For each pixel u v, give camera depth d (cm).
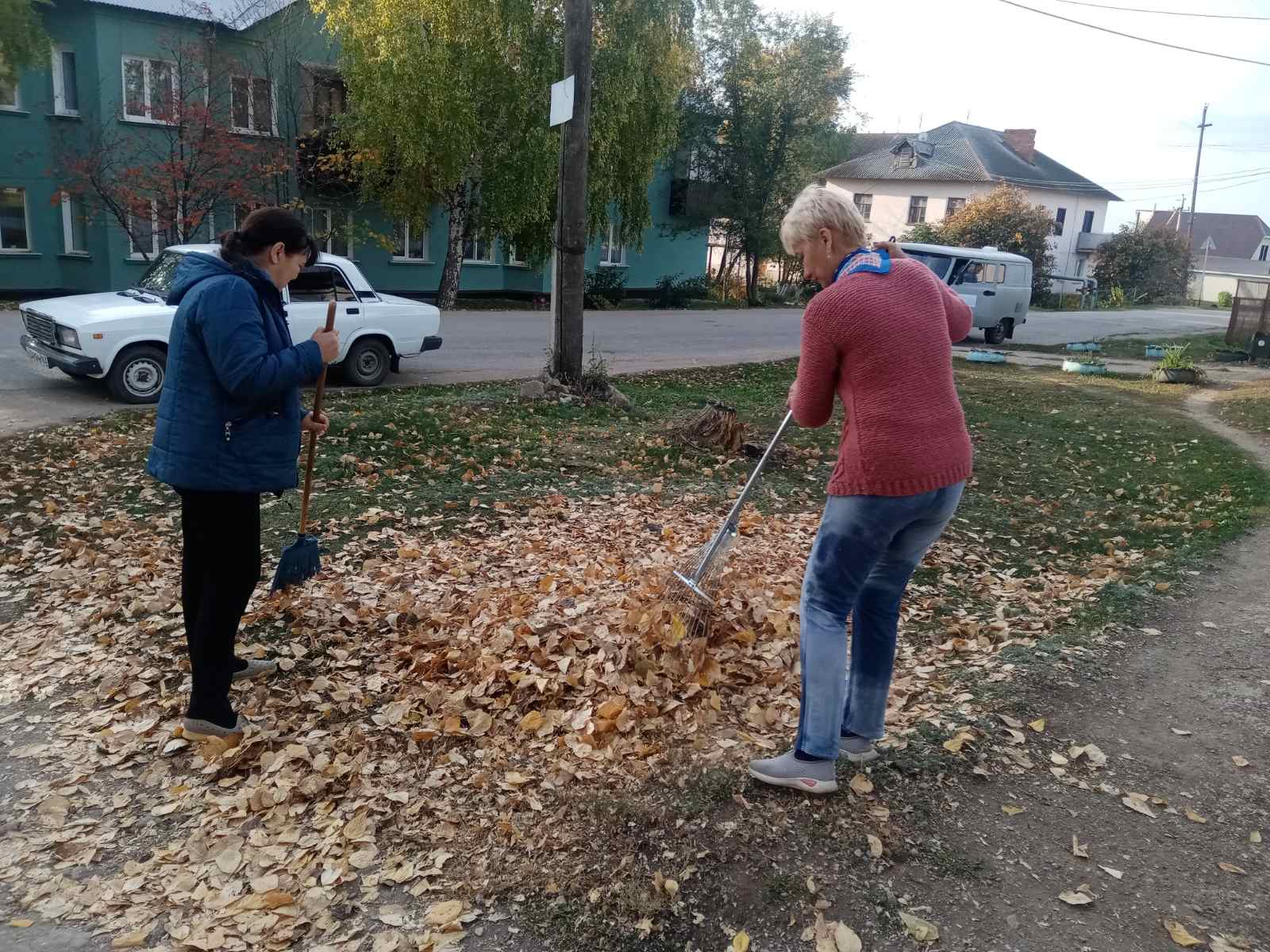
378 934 258
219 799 320
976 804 311
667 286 3378
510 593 494
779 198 3650
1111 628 472
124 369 1002
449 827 302
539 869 280
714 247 4103
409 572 526
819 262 298
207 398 320
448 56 2164
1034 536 688
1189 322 3934
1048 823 302
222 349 309
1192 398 1518
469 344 1706
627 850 286
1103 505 794
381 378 1212
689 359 1750
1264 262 8362
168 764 342
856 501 282
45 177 2277
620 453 847
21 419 902
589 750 341
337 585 499
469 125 2216
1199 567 584
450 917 261
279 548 558
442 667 410
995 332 2484
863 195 5762
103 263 2272
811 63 3453
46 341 1033
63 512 625
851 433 283
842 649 301
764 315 3097
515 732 358
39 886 279
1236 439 1133
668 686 381
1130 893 270
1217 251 9038
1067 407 1361
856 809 304
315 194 2481
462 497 683
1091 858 285
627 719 358
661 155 2620
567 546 593
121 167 2186
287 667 407
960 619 501
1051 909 263
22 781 333
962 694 391
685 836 291
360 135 2259
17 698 390
